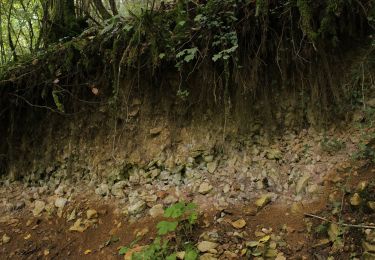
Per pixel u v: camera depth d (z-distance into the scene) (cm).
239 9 382
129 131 463
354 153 359
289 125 410
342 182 342
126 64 438
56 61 458
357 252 284
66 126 488
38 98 492
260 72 414
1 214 452
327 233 306
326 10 350
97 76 464
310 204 342
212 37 397
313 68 400
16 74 477
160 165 436
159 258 322
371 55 384
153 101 459
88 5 572
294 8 373
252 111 421
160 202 399
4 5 618
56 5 547
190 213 358
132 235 371
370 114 365
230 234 337
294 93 411
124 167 448
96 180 454
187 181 413
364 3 361
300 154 389
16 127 506
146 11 400
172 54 408
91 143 474
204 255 316
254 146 412
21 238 408
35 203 454
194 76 440
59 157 484
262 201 361
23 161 500
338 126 389
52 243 393
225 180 398
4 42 661
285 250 309
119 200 421
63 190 458
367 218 301
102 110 471
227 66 396
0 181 500
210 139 430
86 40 454
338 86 396
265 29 381
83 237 390
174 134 447
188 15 398
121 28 430
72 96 475
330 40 393
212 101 434
